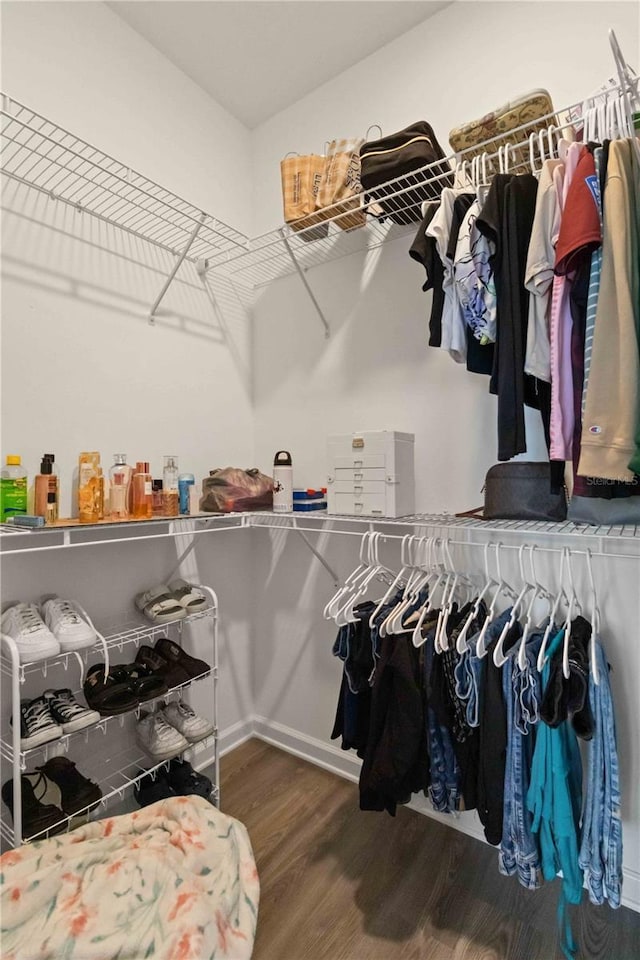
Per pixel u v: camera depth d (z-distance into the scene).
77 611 1.44
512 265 1.13
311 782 1.91
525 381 1.24
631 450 0.92
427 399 1.79
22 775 1.37
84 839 1.33
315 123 2.12
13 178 1.42
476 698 1.25
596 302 0.98
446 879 1.44
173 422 1.95
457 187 1.40
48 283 1.55
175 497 1.69
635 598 1.39
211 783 1.71
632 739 1.39
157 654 1.71
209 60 1.97
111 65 1.75
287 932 1.27
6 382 1.44
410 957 1.21
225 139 2.21
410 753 1.22
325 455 2.08
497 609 1.60
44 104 1.55
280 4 1.75
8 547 1.45
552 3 1.55
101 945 1.06
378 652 1.37
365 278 1.96
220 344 2.17
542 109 1.29
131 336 1.80
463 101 1.72
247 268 2.29
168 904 1.16
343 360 2.02
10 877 1.15
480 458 1.67
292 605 2.15
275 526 1.88
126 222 1.80
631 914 1.34
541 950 1.23
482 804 1.21
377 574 1.62
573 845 1.14
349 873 1.46
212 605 1.82
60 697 1.41
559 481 1.19
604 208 0.98
